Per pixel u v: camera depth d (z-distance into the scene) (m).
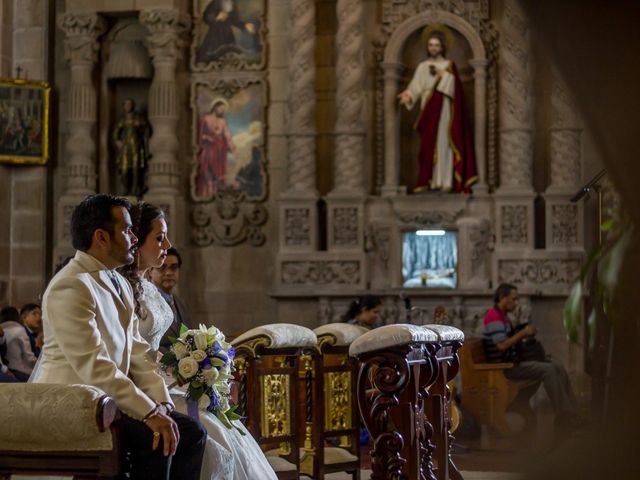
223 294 17.23
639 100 1.00
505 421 12.28
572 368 15.94
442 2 16.70
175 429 4.84
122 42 17.25
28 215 17.02
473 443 12.20
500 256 16.19
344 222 16.59
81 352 4.93
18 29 17.20
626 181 1.03
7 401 4.27
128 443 4.81
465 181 16.53
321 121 17.27
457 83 16.55
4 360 12.11
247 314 17.17
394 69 16.77
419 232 16.23
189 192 17.34
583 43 1.01
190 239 17.33
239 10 17.36
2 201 16.84
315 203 16.64
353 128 16.59
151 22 16.81
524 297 15.96
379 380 5.50
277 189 17.20
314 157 16.83
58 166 17.36
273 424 7.10
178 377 5.74
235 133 17.30
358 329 7.84
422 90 16.61
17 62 17.19
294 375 7.26
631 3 0.99
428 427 6.45
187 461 5.05
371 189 16.98
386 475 5.54
